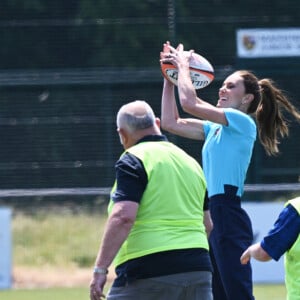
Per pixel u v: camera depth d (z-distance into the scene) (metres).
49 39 68.38
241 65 67.31
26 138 62.94
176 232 18.58
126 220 18.11
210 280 18.97
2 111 63.00
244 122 23.20
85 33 68.19
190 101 22.36
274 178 61.91
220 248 23.16
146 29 67.69
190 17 67.50
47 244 51.97
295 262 17.83
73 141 62.75
